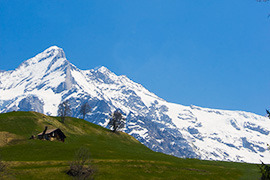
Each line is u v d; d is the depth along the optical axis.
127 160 76.62
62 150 82.88
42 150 80.94
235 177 71.62
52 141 97.19
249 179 69.62
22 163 63.34
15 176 53.03
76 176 54.00
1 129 95.69
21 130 100.31
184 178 64.31
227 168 86.94
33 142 89.31
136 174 63.25
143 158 85.94
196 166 84.44
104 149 97.56
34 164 63.81
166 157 98.94
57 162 66.75
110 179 57.22
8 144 83.25
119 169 65.56
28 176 53.78
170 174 67.25
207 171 76.44
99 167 64.56
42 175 54.84
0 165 56.03
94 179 56.00
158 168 72.38
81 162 58.50
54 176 54.84
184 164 85.06
